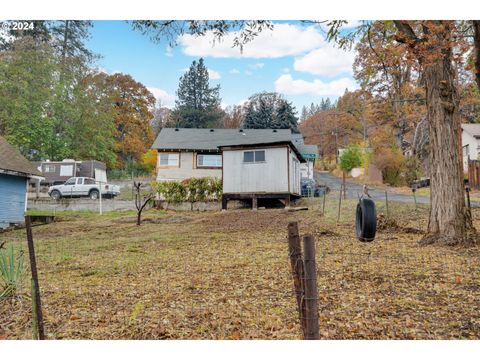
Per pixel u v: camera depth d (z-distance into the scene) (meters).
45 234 13.89
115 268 7.00
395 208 13.89
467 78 20.45
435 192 7.91
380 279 5.32
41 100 31.09
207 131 29.75
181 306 4.47
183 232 12.68
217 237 11.00
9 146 19.33
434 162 7.93
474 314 3.86
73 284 5.76
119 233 13.34
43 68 31.33
